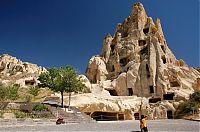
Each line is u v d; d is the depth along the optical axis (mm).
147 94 93688
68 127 32531
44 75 63875
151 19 117438
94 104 76000
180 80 94625
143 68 97125
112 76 105500
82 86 65000
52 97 74000
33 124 39406
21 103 54750
